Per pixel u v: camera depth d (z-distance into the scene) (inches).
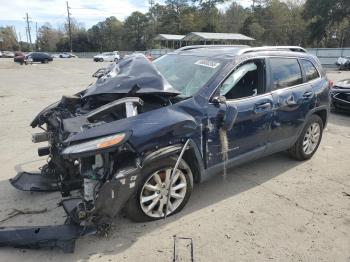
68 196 160.4
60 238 126.1
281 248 135.6
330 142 268.2
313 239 141.9
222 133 159.6
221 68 167.2
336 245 138.6
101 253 129.2
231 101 166.4
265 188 184.7
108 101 160.9
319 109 217.8
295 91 199.0
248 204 167.5
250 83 178.4
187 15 3427.7
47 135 168.7
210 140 156.6
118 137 125.6
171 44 2775.6
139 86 152.3
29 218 150.9
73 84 669.9
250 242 138.5
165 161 141.3
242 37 2470.5
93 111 149.6
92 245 133.4
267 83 184.7
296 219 155.9
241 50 180.9
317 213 161.6
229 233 143.6
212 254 130.6
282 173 204.5
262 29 2967.5
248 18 3070.9
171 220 151.0
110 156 130.3
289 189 184.7
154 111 143.8
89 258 126.6
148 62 169.6
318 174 205.0
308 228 149.3
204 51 195.6
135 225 146.3
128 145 129.9
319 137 228.7
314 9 2058.3
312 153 226.7
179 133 143.1
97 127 133.0
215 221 151.9
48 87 614.2
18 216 152.6
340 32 2490.2
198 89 159.8
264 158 227.3
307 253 133.3
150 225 146.7
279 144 197.0
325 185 190.7
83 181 141.1
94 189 130.7
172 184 147.6
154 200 145.1
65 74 946.1
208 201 168.7
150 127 135.2
